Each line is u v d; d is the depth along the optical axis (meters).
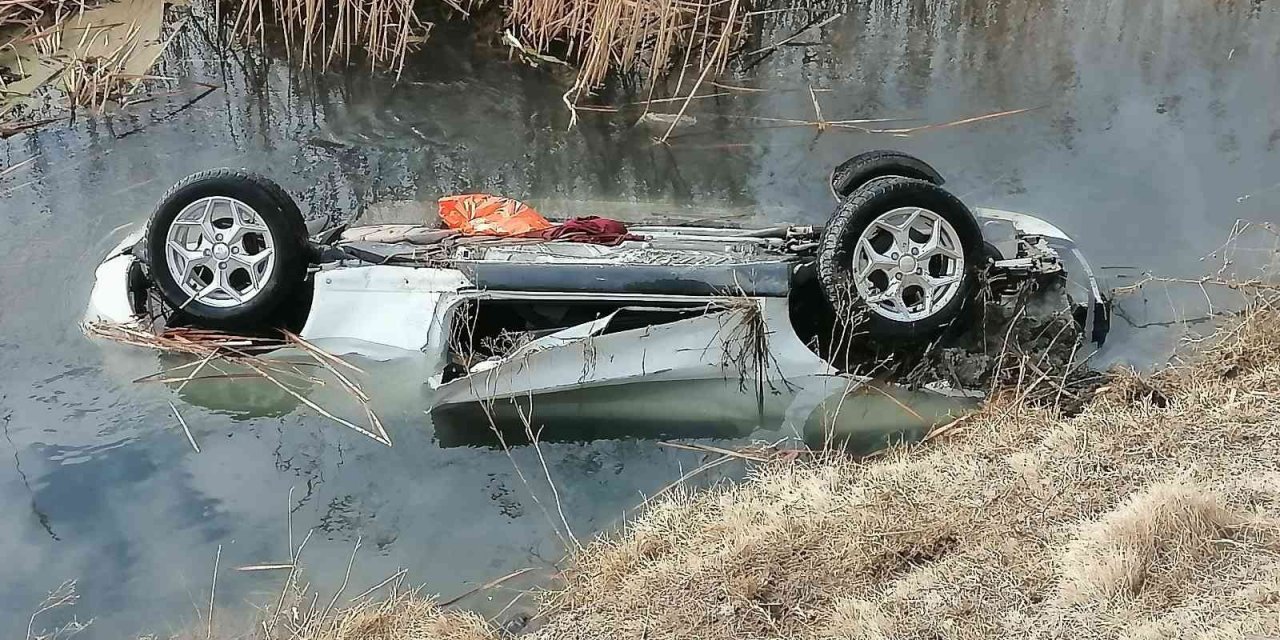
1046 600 3.55
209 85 9.55
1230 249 6.42
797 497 4.34
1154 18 10.80
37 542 4.32
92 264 6.30
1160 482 4.06
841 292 4.88
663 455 4.85
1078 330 5.30
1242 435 4.35
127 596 4.08
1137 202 7.13
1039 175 7.62
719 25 10.84
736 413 4.96
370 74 9.89
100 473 4.66
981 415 4.91
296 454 4.79
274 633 3.89
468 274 4.98
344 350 5.03
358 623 3.84
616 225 5.66
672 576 3.94
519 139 8.73
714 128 8.87
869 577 3.83
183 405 5.01
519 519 4.47
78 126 8.66
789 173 7.98
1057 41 10.34
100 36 10.26
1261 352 5.10
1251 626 3.21
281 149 8.43
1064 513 3.99
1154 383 5.04
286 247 5.07
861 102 9.21
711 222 6.24
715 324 4.91
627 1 9.72
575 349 4.88
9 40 10.02
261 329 5.20
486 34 10.76
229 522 4.43
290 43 10.45
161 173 7.89
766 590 3.81
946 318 4.99
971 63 9.92
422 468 4.75
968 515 4.05
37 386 5.11
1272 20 10.50
